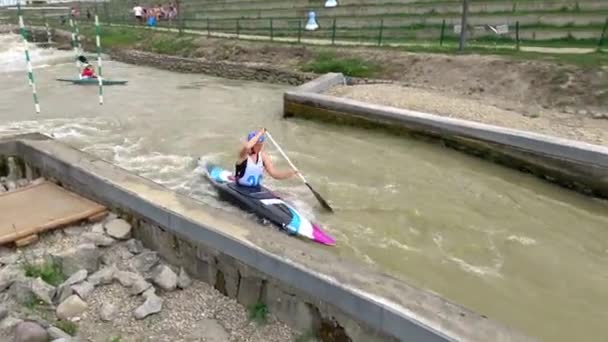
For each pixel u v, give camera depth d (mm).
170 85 18234
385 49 17828
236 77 19734
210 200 7641
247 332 4574
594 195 8109
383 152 10328
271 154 10156
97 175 6469
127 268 5383
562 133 9898
